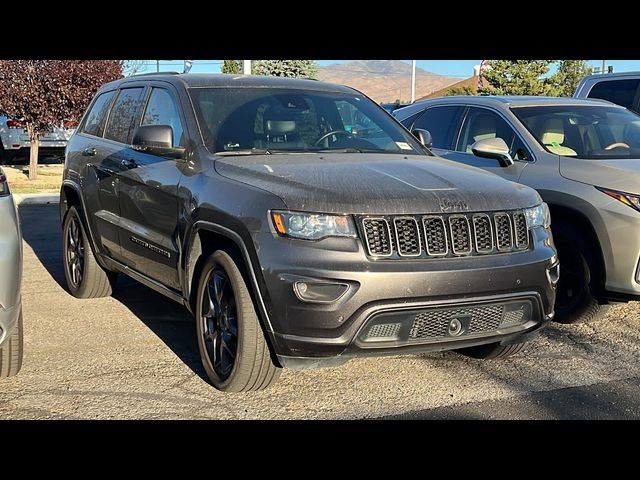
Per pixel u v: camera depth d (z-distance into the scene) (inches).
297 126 209.3
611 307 256.7
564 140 256.1
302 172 169.5
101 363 195.8
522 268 163.8
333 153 198.8
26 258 346.9
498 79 1471.5
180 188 187.5
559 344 217.0
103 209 236.7
